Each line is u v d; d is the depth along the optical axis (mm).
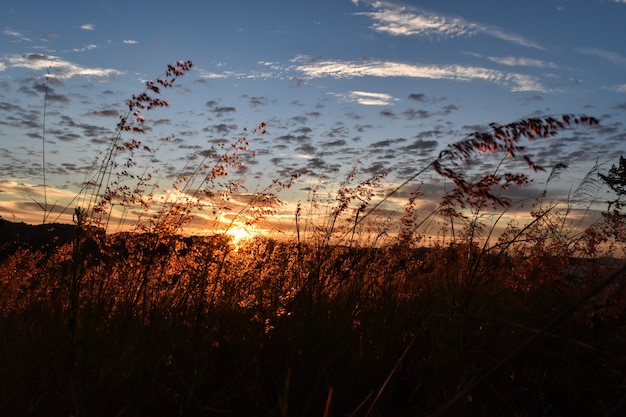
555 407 3324
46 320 3744
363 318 4266
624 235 5105
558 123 2441
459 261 4746
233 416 3113
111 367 3234
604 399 3301
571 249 5137
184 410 3137
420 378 3373
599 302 2967
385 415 3207
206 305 4164
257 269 4727
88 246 4016
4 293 4391
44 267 4570
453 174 2664
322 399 3221
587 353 3484
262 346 3684
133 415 3010
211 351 3576
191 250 4312
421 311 4199
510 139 2521
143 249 4336
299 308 4152
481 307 3857
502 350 3611
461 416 3061
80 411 2957
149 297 4164
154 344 3477
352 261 5078
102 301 3916
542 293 4312
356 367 3527
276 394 3324
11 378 3102
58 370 3188
